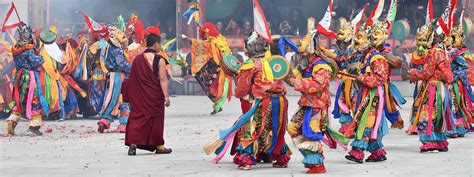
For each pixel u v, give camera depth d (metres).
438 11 36.16
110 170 12.75
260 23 12.27
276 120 12.56
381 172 12.45
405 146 16.11
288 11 37.44
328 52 12.45
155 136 14.79
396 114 13.73
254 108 12.55
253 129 12.58
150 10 37.88
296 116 12.27
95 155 14.76
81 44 22.14
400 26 34.09
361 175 12.14
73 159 14.17
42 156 14.59
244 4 36.78
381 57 13.43
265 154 13.42
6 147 16.08
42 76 18.94
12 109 18.55
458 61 17.75
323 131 12.34
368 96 13.48
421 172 12.45
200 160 13.96
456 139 17.70
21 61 18.55
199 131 19.25
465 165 13.28
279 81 12.53
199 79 23.95
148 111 14.74
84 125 21.09
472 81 19.23
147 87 14.80
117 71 19.20
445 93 15.06
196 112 25.36
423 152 15.06
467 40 31.69
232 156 14.48
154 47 15.08
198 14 22.91
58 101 19.81
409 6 35.94
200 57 22.75
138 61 14.91
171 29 36.62
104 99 19.16
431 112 14.98
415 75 15.12
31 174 12.34
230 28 35.22
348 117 16.36
